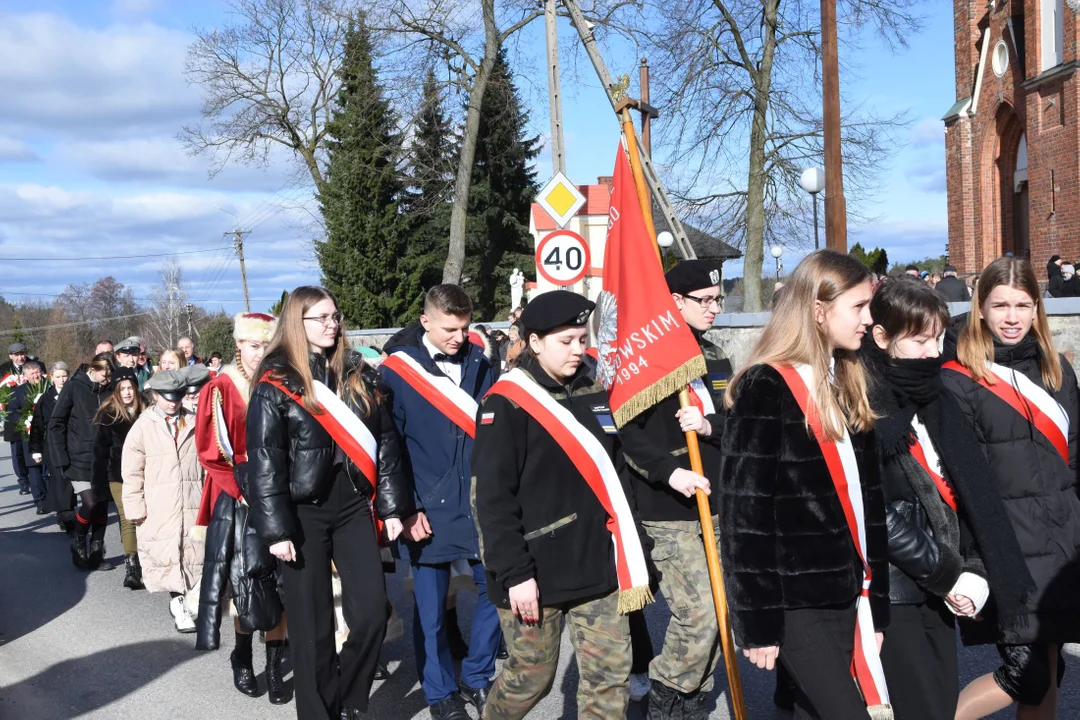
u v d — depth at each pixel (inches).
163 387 255.3
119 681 218.7
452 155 1395.2
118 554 357.4
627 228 162.1
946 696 124.5
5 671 229.9
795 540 110.5
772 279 1061.1
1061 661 138.8
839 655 111.1
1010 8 1078.4
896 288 126.8
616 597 135.4
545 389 138.2
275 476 158.2
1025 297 134.3
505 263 1521.9
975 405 133.8
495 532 131.7
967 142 1147.9
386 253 1439.5
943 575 119.9
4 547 382.3
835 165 436.5
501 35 927.0
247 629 198.1
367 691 167.8
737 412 113.3
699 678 157.4
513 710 139.7
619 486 137.3
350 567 165.0
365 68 1328.7
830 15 430.3
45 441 439.8
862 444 116.8
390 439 171.2
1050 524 131.0
